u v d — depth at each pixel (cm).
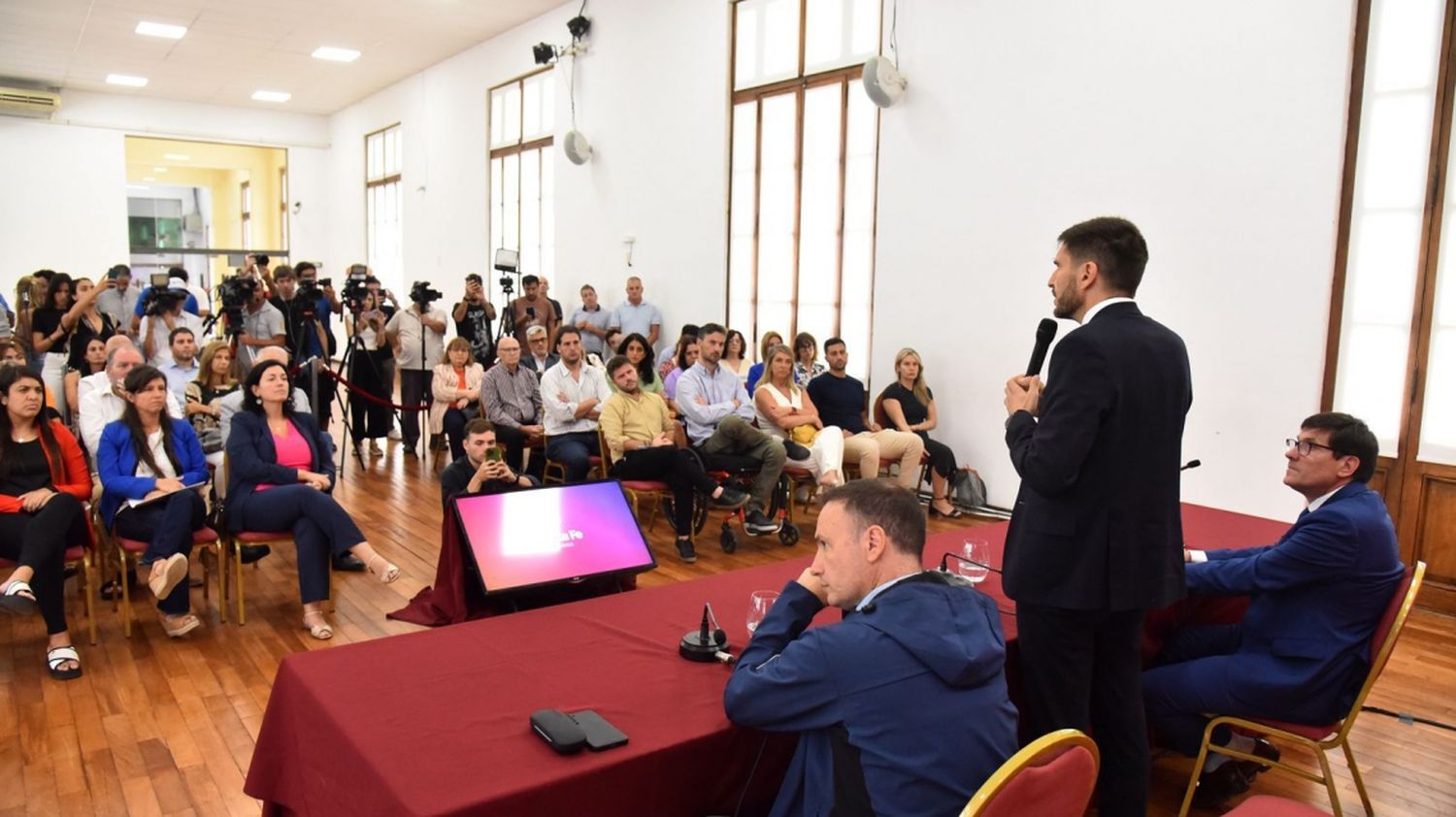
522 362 664
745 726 153
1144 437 180
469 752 151
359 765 150
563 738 151
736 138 729
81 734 279
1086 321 190
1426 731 297
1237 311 454
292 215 1477
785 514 533
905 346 610
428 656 192
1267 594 233
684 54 764
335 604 398
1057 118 518
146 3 876
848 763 140
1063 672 188
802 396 559
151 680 318
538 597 271
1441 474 399
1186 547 294
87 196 1283
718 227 743
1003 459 557
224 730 283
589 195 891
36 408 337
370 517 550
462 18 942
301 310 702
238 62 1123
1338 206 420
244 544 423
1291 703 221
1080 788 136
